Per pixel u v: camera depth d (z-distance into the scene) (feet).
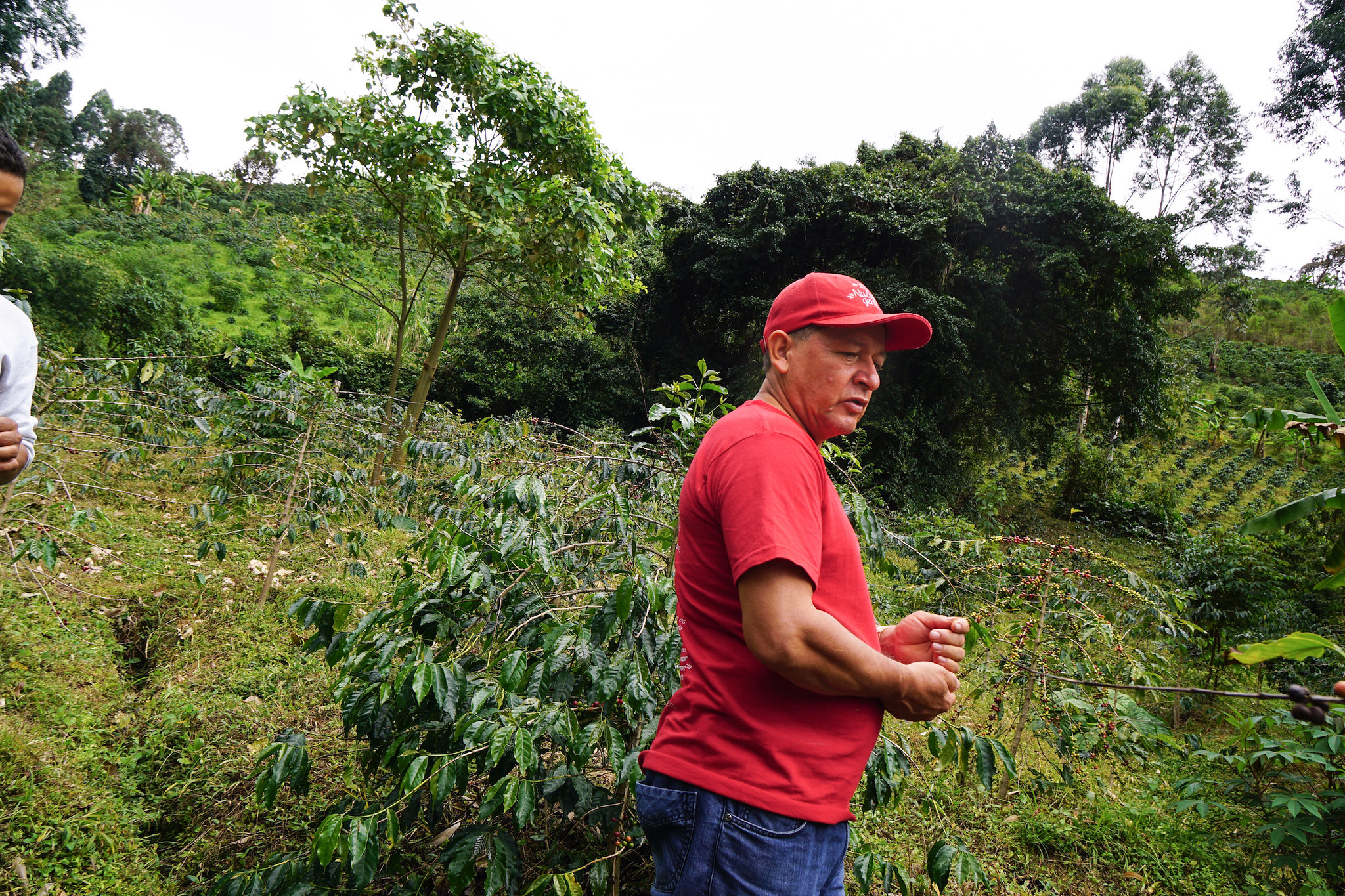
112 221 110.63
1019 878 10.01
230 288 92.32
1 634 10.42
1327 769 10.42
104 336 56.70
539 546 6.72
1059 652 12.30
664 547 7.49
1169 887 10.44
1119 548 55.21
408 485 14.05
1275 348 142.82
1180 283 65.26
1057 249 53.11
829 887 3.66
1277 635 20.20
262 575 15.38
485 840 5.91
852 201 53.78
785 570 3.22
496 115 26.55
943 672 3.64
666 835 3.59
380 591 14.98
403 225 27.61
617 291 30.55
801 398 4.05
